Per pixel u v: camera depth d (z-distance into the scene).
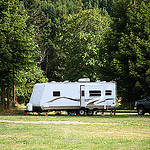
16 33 37.66
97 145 12.55
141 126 19.98
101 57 38.25
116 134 16.19
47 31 83.31
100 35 48.62
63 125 20.72
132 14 36.47
